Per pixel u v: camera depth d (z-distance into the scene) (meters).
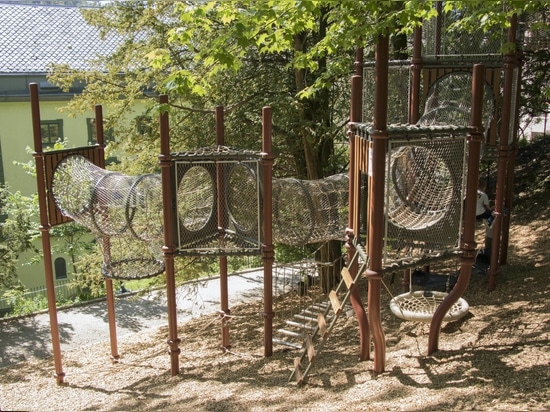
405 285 10.42
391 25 6.32
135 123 14.38
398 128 6.29
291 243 9.56
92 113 22.45
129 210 8.66
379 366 6.84
